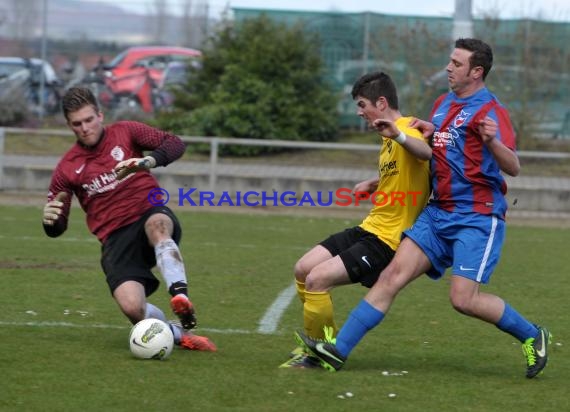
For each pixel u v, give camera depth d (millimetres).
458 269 14789
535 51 54750
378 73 15430
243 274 26047
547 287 25281
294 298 22562
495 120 14562
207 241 32844
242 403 13141
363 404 13266
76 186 16453
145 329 15539
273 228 37188
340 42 57750
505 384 14812
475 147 14711
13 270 25469
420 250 14992
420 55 55469
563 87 54562
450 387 14469
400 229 15375
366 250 15250
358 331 15086
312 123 54625
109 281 16203
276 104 54094
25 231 33938
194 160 49625
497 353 17172
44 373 14492
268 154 52906
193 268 26875
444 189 14953
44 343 16766
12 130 45188
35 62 59000
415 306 21891
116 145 16438
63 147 50344
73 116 16078
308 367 15367
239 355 16344
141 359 15570
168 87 58000
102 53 62031
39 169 45156
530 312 21672
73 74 61250
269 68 55344
